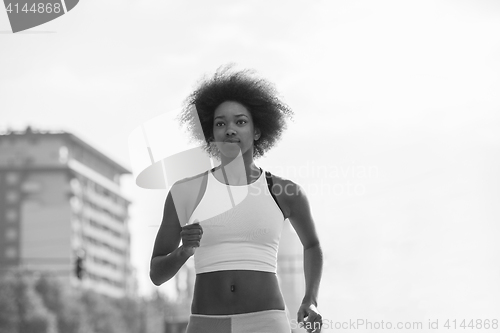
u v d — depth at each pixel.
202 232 3.25
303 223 3.68
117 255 125.69
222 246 3.41
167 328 19.62
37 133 110.38
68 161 110.62
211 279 3.41
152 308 68.38
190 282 13.64
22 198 108.31
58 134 110.31
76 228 109.56
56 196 108.38
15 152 109.50
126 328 71.62
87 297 74.69
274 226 3.48
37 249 106.25
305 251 3.76
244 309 3.36
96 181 117.81
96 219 117.81
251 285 3.38
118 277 124.62
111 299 76.00
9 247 106.69
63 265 104.62
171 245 3.51
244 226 3.43
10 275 62.91
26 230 107.31
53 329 62.19
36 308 61.16
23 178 108.69
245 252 3.41
